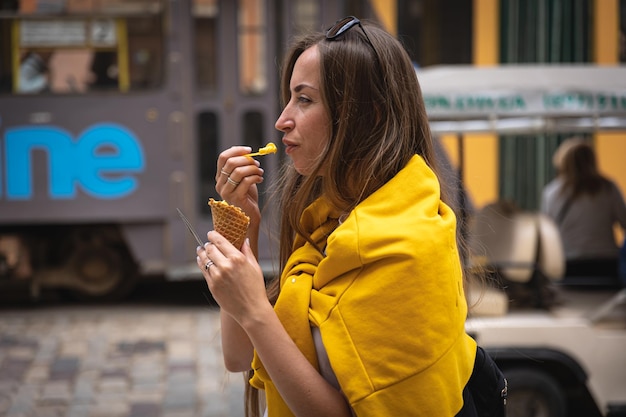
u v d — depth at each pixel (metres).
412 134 1.70
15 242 7.71
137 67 7.53
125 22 7.50
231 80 7.62
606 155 8.89
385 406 1.50
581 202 5.63
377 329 1.51
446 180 1.85
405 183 1.61
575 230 5.64
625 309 4.33
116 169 7.52
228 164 1.81
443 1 8.57
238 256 1.57
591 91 4.26
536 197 8.93
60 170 7.47
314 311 1.58
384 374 1.50
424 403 1.50
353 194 1.67
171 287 8.80
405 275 1.51
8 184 7.43
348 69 1.65
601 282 5.27
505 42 8.65
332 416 1.54
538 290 4.67
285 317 1.60
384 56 1.67
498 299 4.42
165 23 7.52
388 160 1.63
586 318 4.43
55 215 7.49
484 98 4.24
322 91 1.66
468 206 4.32
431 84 4.25
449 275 1.55
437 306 1.52
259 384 1.78
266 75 7.65
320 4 7.66
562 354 4.30
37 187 7.46
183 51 7.56
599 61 8.68
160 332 6.92
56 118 7.45
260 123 7.67
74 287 8.05
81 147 7.49
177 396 5.30
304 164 1.72
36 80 7.43
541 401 4.36
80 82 7.47
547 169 8.94
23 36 7.40
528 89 4.26
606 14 8.66
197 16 7.57
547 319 4.39
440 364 1.52
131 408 5.11
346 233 1.56
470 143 8.90
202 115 7.63
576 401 4.75
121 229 7.61
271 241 2.01
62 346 6.50
